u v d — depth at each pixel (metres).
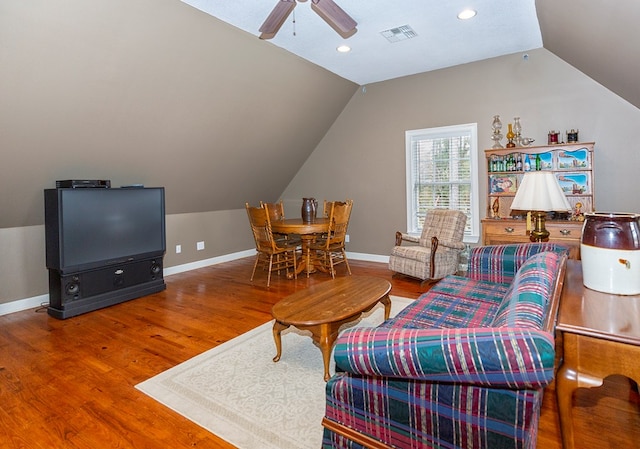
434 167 5.23
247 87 4.32
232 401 2.12
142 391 2.24
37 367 2.56
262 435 1.83
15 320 3.52
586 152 4.06
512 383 1.04
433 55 4.43
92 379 2.39
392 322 2.06
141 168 4.39
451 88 4.96
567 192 4.18
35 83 2.90
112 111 3.54
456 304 2.29
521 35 3.89
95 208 3.77
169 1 2.96
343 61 4.54
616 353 1.18
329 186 6.29
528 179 2.49
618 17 2.28
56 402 2.14
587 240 1.57
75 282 3.63
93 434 1.86
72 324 3.38
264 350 2.77
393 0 3.07
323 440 1.46
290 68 4.47
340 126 6.05
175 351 2.78
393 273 5.04
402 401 1.26
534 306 1.35
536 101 4.41
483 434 1.13
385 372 1.23
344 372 1.41
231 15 3.23
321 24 3.45
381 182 5.71
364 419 1.35
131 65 3.27
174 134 4.24
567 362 1.26
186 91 3.86
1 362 2.64
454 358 1.08
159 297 4.18
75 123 3.41
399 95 5.40
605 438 1.69
